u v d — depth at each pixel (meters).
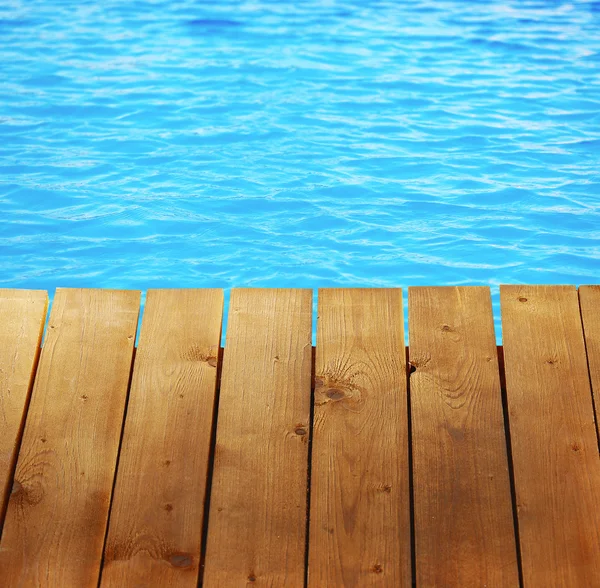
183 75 10.80
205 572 2.38
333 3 14.29
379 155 8.53
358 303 2.82
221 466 2.53
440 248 6.80
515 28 12.94
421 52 11.72
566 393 2.62
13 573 2.38
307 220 7.28
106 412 2.62
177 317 2.81
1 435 2.58
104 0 14.40
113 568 2.38
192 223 7.23
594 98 10.08
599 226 7.09
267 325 2.78
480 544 2.39
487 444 2.54
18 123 9.34
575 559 2.36
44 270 6.54
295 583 2.36
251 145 8.79
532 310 2.79
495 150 8.63
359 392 2.64
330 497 2.47
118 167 8.30
